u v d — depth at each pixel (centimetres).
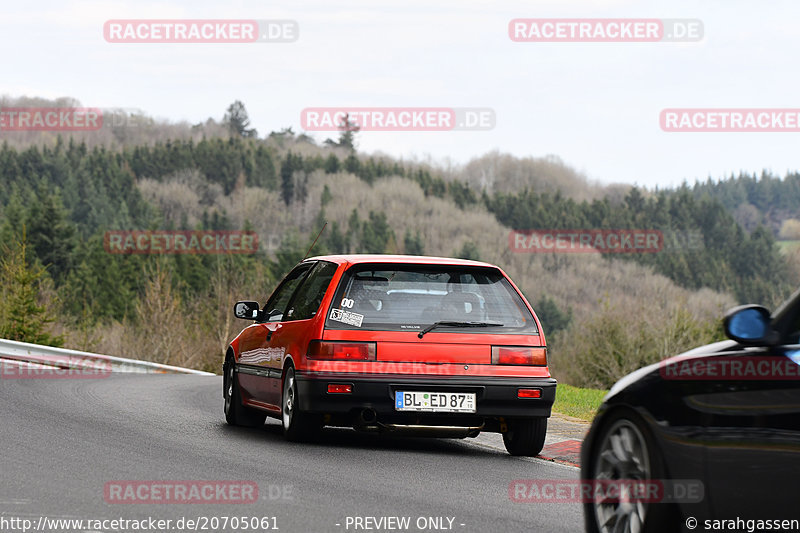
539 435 3853
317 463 3412
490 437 4534
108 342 15825
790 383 1770
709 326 19538
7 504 2520
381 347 3747
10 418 4322
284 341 4031
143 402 5459
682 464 1941
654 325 19400
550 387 3812
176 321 15375
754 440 1802
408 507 2673
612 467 2152
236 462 3347
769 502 1772
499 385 3762
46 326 15162
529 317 3897
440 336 3784
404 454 3769
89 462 3219
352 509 2620
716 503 1877
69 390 5922
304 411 3759
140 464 3219
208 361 15125
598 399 6625
